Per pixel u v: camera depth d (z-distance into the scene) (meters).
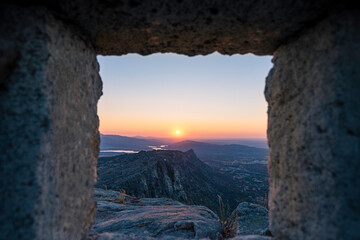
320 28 0.49
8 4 0.44
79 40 0.58
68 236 0.53
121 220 1.33
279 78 0.66
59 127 0.48
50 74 0.45
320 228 0.47
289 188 0.60
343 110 0.43
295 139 0.57
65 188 0.51
